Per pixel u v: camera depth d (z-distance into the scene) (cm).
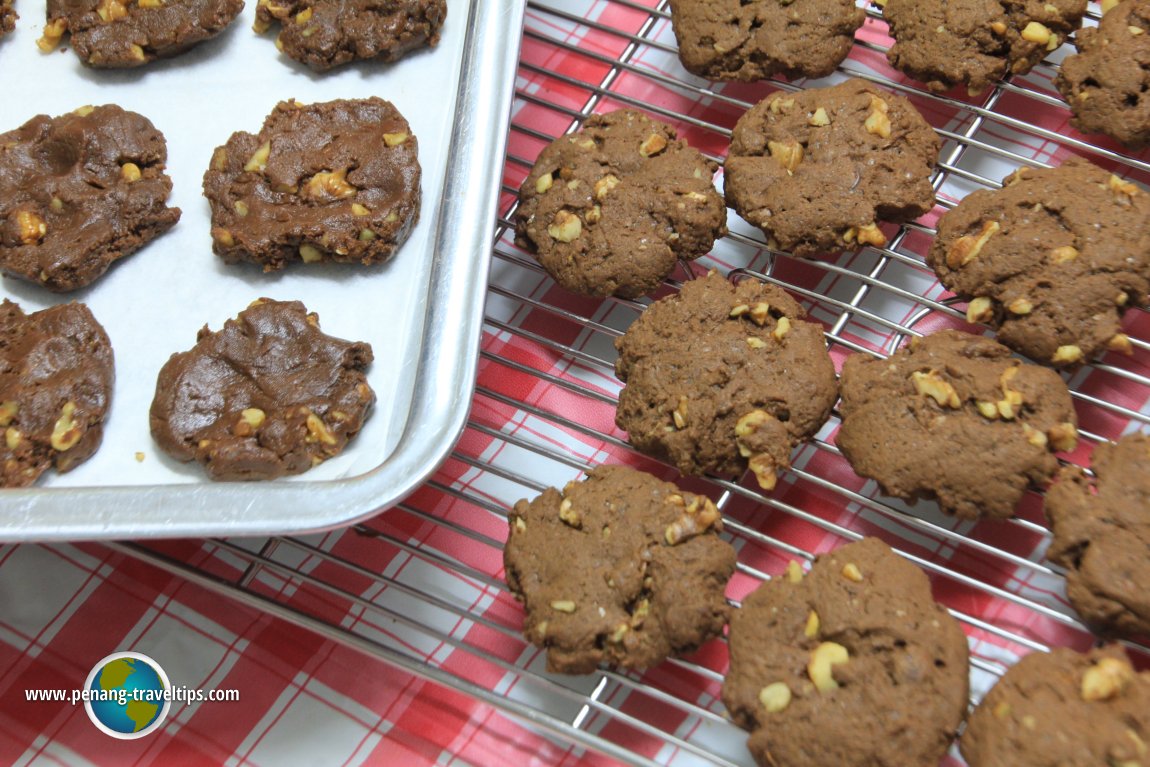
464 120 47
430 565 47
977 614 45
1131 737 39
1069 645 44
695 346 45
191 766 45
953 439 44
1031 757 39
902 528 46
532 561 43
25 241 47
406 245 48
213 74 51
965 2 49
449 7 51
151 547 48
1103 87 47
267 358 45
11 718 46
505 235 51
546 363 50
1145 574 41
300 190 48
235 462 44
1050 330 45
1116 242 45
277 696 46
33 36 51
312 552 46
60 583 48
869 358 46
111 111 49
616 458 48
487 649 46
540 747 45
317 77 50
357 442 45
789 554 46
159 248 48
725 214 48
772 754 41
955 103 49
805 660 41
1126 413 45
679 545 43
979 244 46
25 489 43
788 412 45
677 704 42
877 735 40
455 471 48
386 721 46
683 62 51
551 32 55
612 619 42
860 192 47
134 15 50
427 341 44
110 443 45
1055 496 43
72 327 46
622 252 47
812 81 52
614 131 49
